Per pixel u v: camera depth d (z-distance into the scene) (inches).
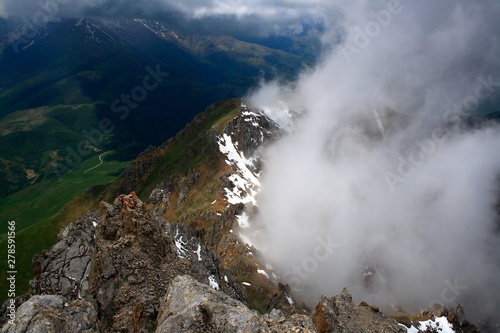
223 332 1104.8
